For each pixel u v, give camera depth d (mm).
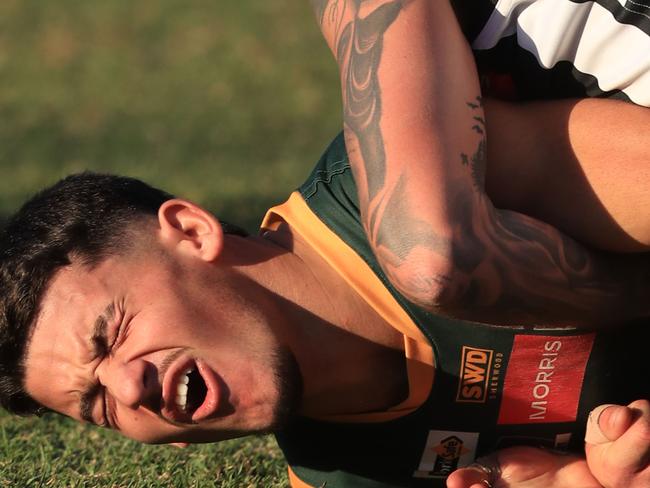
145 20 47000
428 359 9281
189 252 9383
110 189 9781
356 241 9398
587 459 9383
